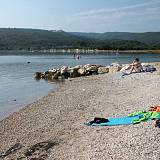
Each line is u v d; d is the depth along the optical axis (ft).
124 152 46.93
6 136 71.51
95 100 98.37
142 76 141.18
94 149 51.70
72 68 211.20
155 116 62.23
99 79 158.71
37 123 79.51
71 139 61.41
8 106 113.09
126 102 85.92
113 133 58.08
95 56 595.06
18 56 645.10
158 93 90.07
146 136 51.29
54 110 92.17
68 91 128.88
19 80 203.21
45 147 59.52
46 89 155.74
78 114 82.23
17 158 56.49
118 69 199.00
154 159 42.93
